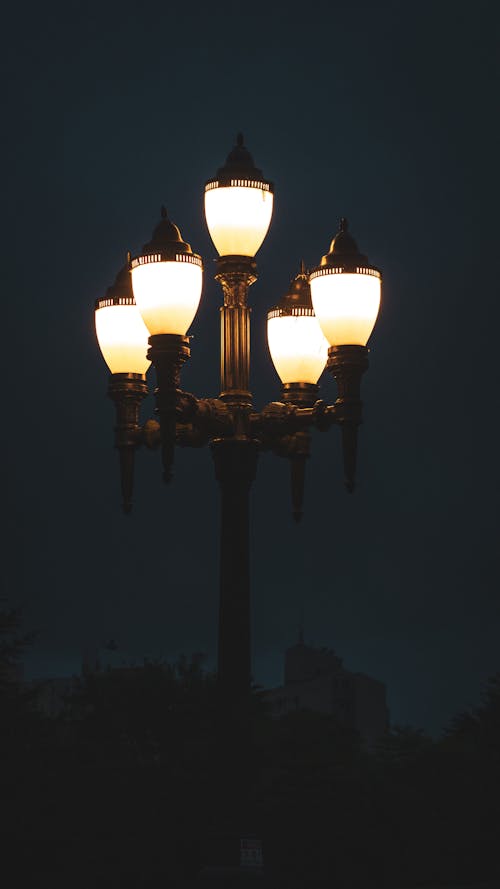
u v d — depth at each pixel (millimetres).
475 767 36938
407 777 37625
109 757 37375
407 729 43531
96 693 45406
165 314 10055
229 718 10242
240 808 10031
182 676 46500
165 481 9922
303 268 12141
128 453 11234
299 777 37719
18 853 27734
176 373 10039
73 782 30438
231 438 10602
